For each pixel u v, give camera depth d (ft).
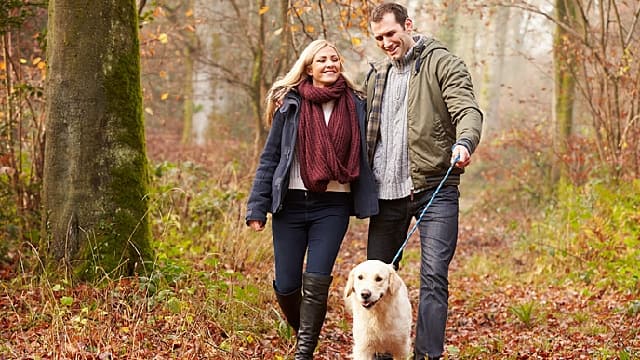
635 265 24.91
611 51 35.91
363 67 49.34
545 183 48.83
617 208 28.94
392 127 15.78
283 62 44.83
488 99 74.38
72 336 16.15
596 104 39.17
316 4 37.06
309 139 15.43
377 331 14.99
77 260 19.39
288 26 37.88
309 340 15.47
